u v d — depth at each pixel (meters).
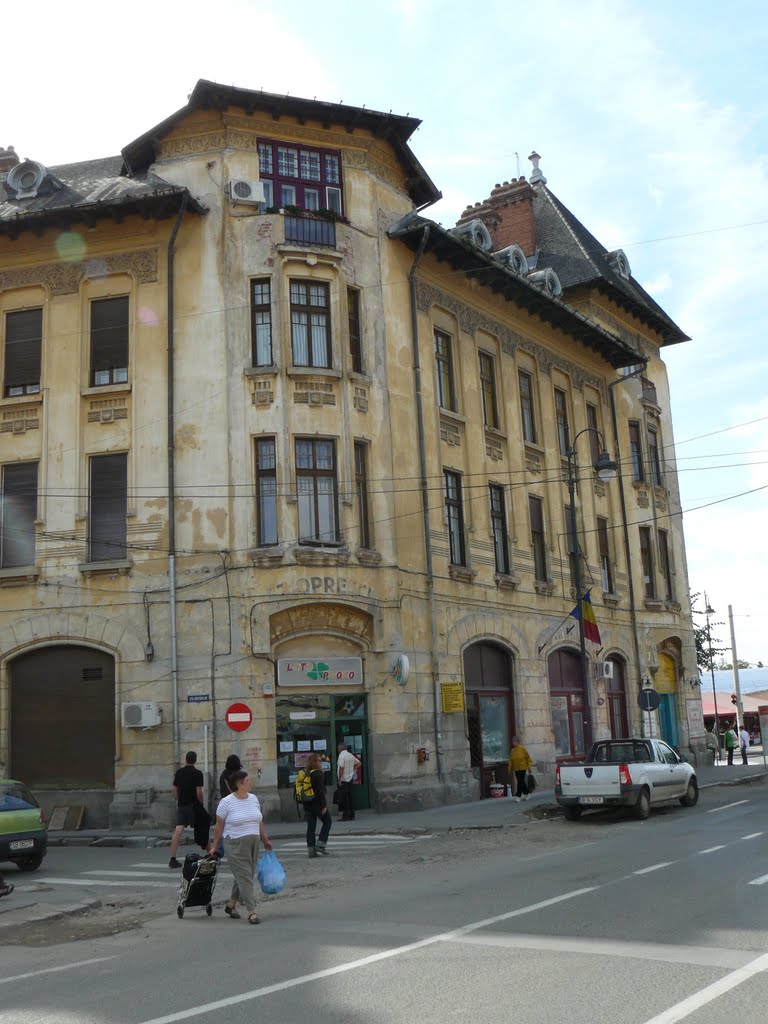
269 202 26.83
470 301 31.52
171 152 27.03
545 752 31.11
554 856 15.76
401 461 27.20
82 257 26.91
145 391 25.83
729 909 10.20
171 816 23.50
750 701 65.81
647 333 43.41
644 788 22.30
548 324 35.38
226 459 25.11
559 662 33.44
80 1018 7.32
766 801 24.83
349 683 25.19
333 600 24.78
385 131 28.25
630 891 11.58
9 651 25.17
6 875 17.05
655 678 39.41
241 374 25.45
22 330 27.11
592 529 36.50
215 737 23.77
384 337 27.47
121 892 14.54
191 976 8.50
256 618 24.28
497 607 30.14
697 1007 6.79
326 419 25.66
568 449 32.84
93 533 25.56
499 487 31.69
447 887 12.90
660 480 42.25
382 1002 7.25
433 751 26.39
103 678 24.97
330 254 26.52
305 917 11.32
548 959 8.30
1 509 26.14
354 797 24.95
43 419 26.19
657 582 40.06
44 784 24.81
